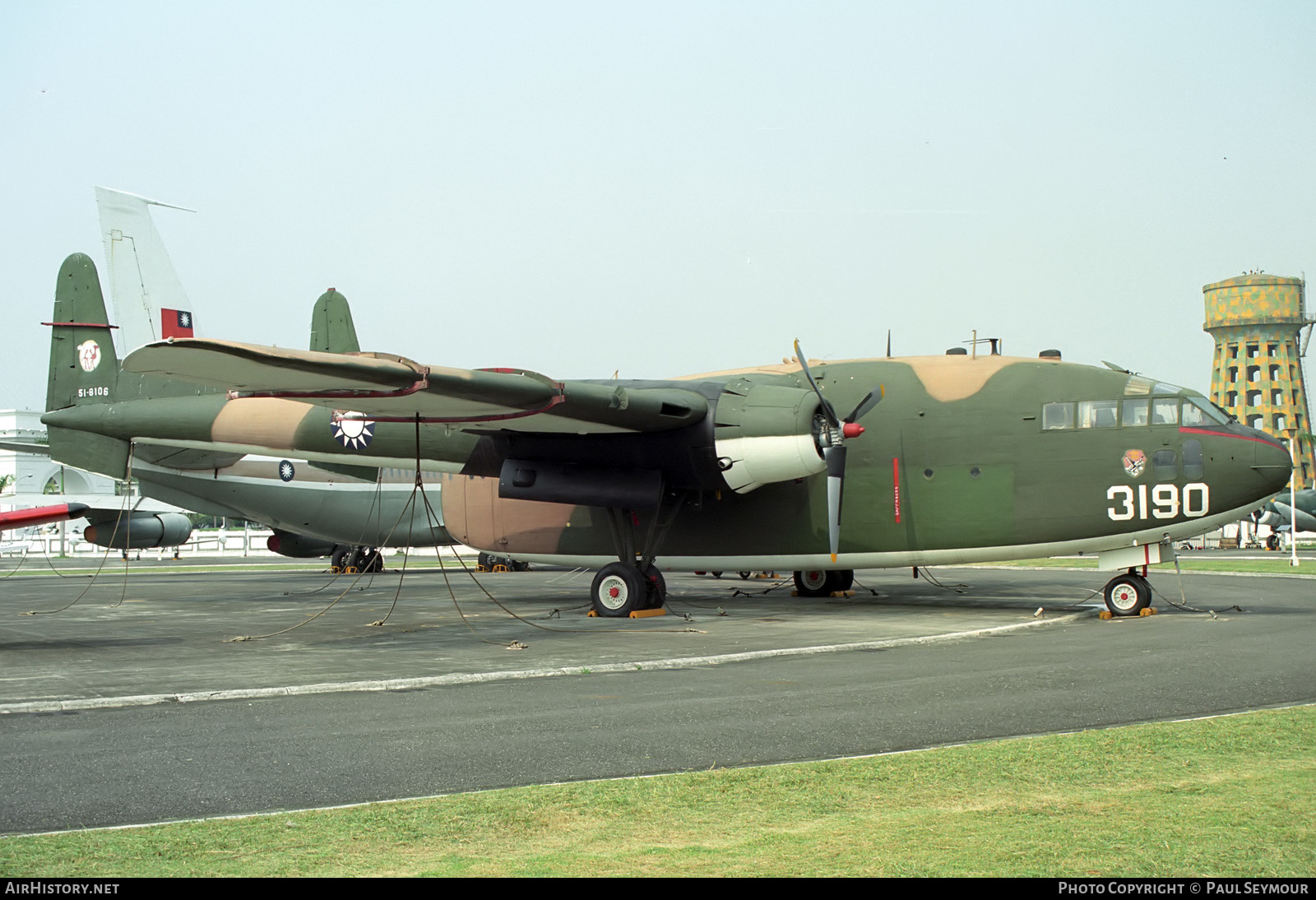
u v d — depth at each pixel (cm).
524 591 2755
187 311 3225
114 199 3072
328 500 3150
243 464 3053
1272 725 815
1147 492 1716
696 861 513
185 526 4088
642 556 1891
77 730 839
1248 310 9369
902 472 1859
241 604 2334
